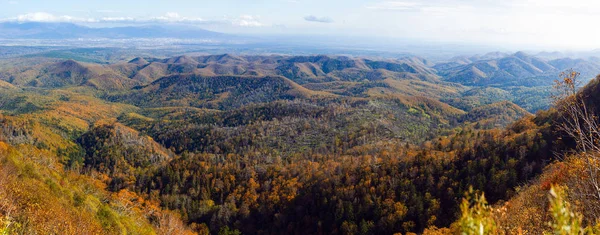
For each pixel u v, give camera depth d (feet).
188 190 288.51
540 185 92.27
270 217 247.70
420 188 213.87
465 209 17.54
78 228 91.45
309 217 229.25
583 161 40.75
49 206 94.32
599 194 35.63
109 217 125.70
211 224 244.42
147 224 178.70
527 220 58.75
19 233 66.69
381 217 199.00
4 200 77.20
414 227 188.85
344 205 217.36
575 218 17.38
